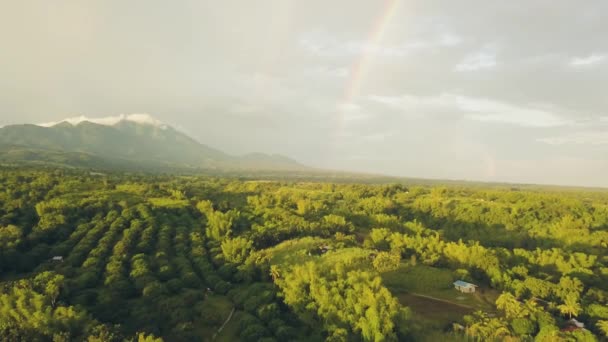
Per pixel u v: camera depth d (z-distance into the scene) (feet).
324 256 341.82
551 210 619.67
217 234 395.14
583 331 228.63
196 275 296.92
